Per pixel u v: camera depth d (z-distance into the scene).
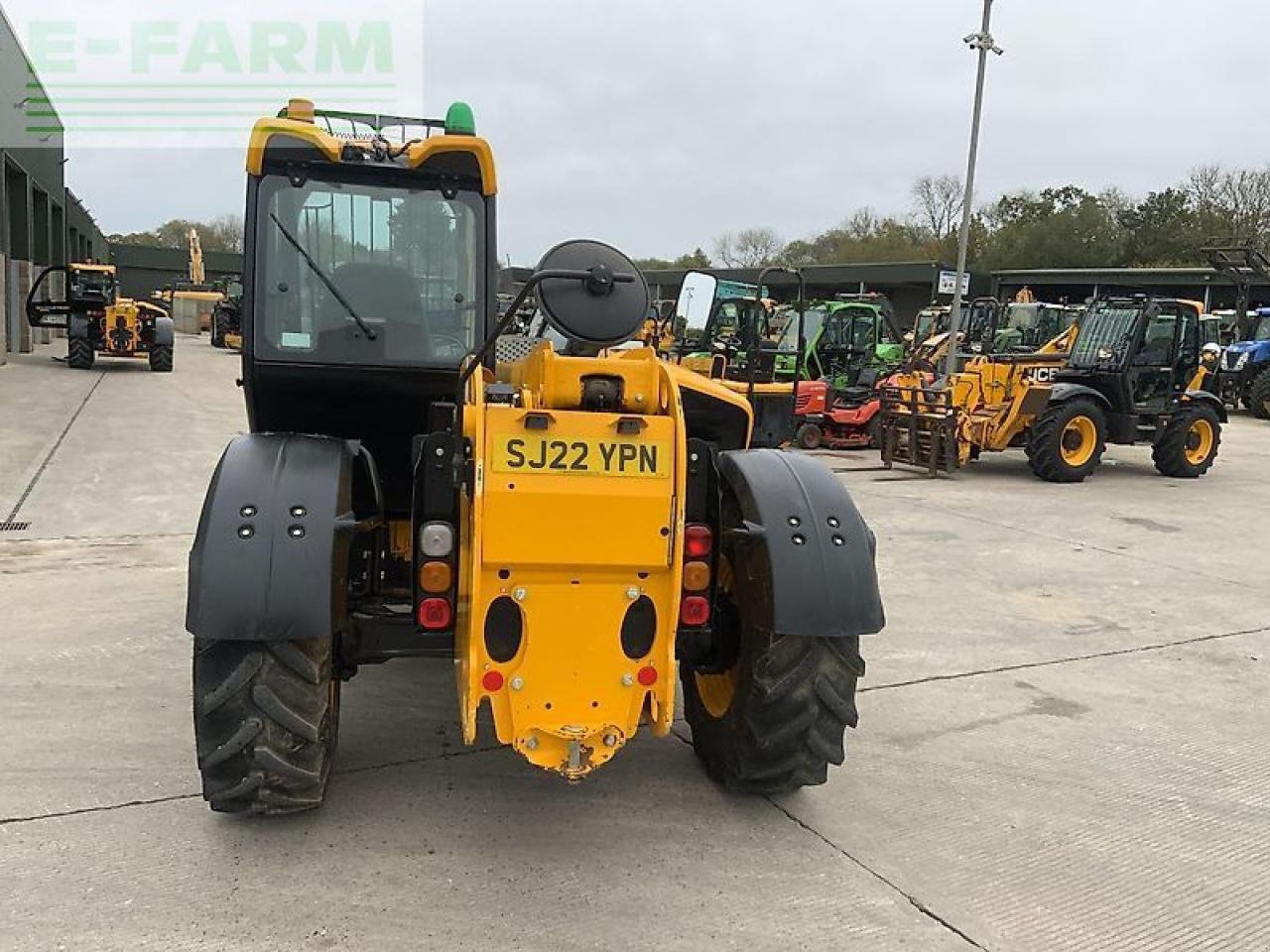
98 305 21.17
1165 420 12.23
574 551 2.87
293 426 3.90
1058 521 9.33
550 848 3.13
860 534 3.21
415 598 3.10
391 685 4.48
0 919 2.65
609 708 2.97
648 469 2.92
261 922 2.68
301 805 3.11
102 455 10.42
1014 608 6.30
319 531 2.92
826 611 3.06
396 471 4.00
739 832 3.29
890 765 3.92
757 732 3.23
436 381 3.80
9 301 24.30
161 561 6.48
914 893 2.99
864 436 14.26
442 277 3.78
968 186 14.66
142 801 3.31
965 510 9.73
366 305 3.73
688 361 9.91
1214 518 9.76
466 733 2.89
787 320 15.16
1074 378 12.26
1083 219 49.84
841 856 3.19
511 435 2.85
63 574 6.13
